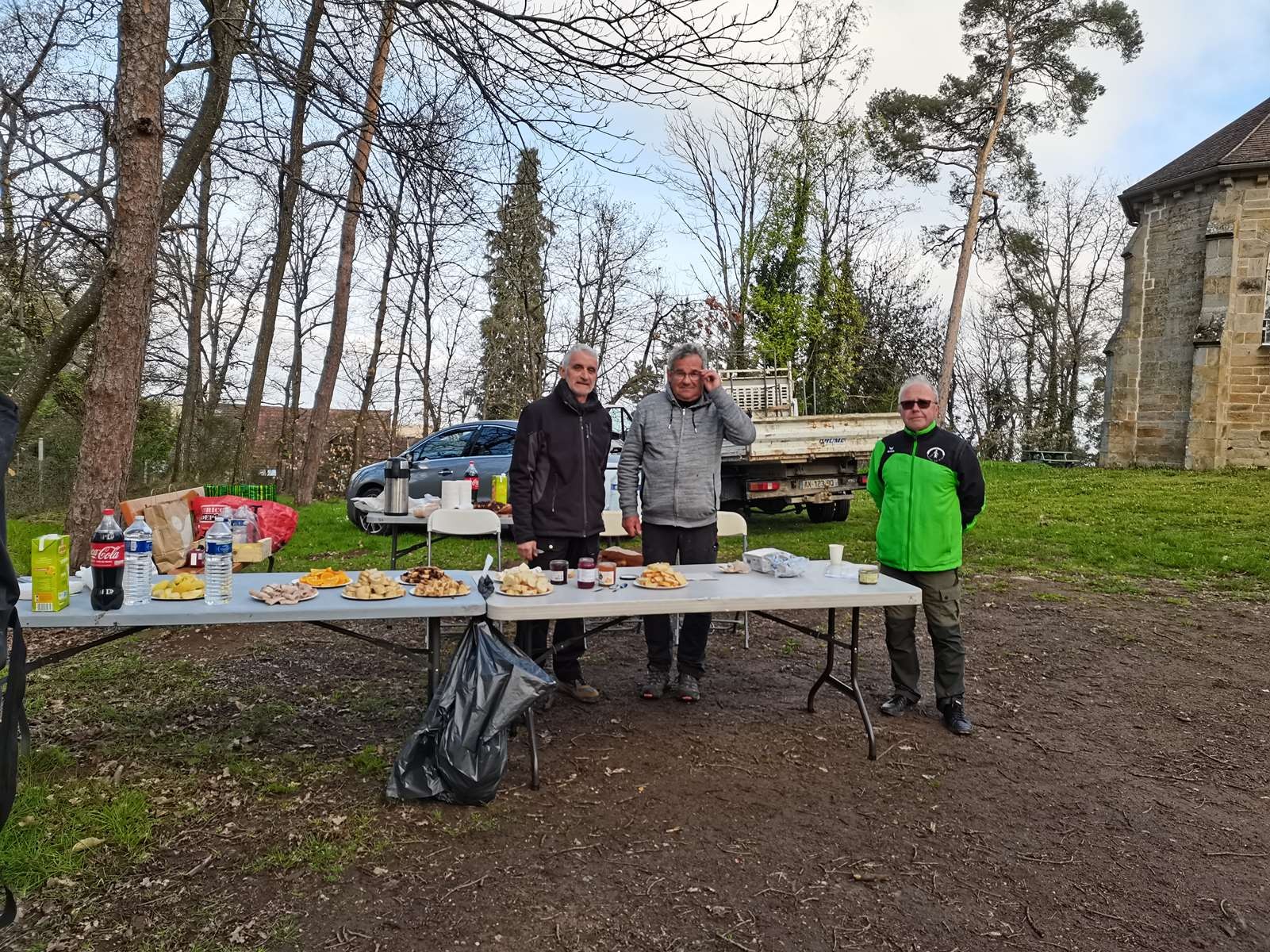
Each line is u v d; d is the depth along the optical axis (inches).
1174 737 160.9
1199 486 567.5
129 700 170.2
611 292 952.3
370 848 110.8
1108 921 98.9
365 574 134.7
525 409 167.8
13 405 79.8
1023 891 105.1
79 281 381.7
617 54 150.0
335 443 893.2
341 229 597.0
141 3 223.5
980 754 150.3
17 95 236.1
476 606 126.9
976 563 351.9
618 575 161.5
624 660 207.0
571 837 115.6
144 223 230.7
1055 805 130.1
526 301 817.5
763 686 186.7
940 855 113.5
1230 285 677.3
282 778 132.2
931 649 222.7
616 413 414.9
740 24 145.6
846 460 424.8
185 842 111.5
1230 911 101.6
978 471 159.0
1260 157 656.4
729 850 113.0
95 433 228.4
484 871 105.9
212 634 230.7
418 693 177.2
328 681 185.6
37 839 109.1
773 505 454.6
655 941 92.8
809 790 132.9
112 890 99.5
